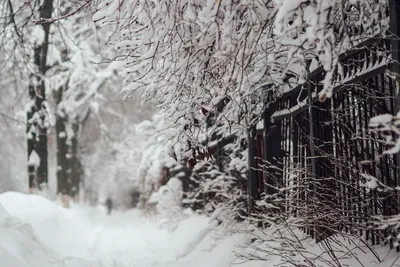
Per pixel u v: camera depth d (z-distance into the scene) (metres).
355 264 5.21
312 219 5.82
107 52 22.69
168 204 17.84
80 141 34.62
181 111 6.48
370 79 5.36
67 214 20.84
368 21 4.92
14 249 7.62
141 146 23.80
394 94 4.89
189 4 5.30
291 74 7.25
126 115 30.77
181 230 13.30
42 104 20.59
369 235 5.72
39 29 18.02
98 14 5.78
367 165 5.38
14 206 13.62
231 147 10.97
